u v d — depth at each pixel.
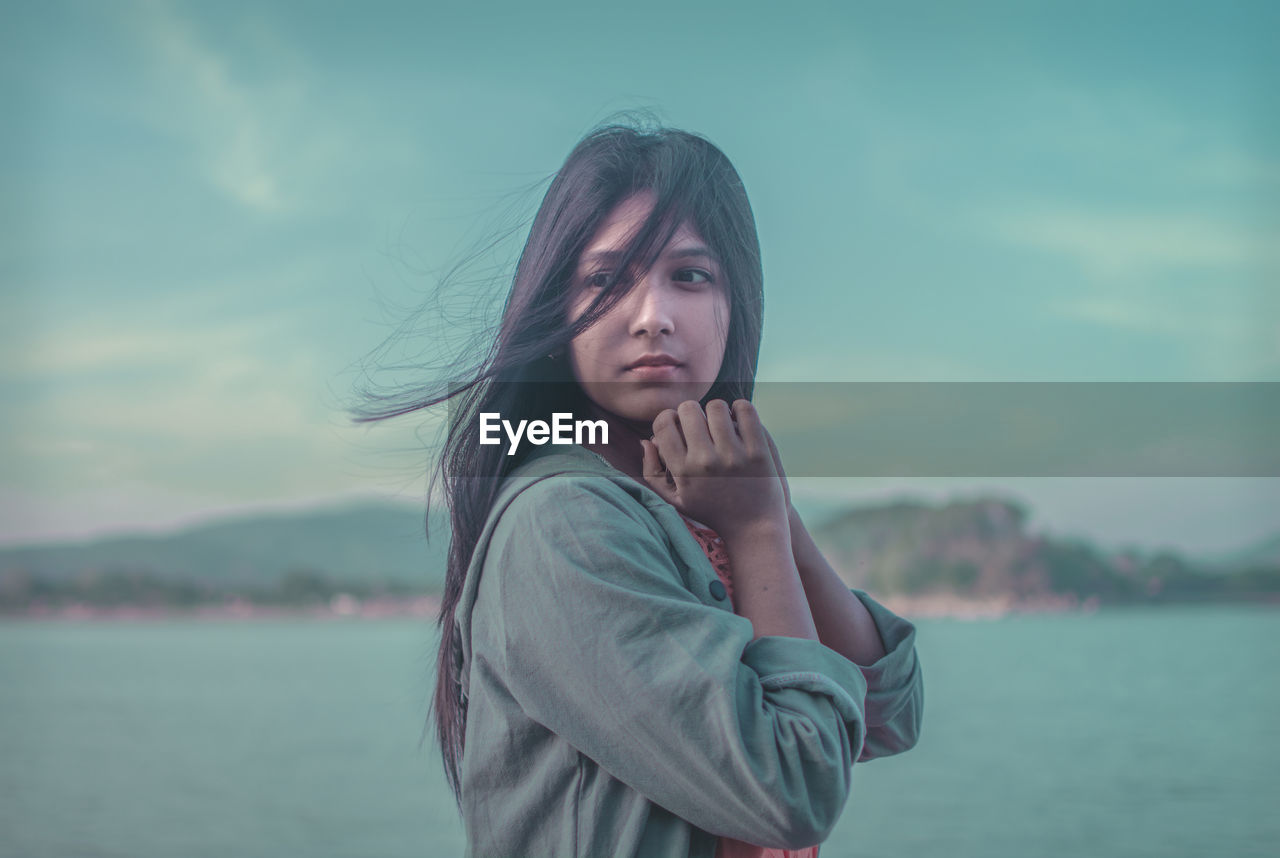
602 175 0.85
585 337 0.83
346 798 15.91
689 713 0.67
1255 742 18.73
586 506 0.74
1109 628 40.38
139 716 25.98
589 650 0.69
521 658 0.71
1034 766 17.27
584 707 0.69
